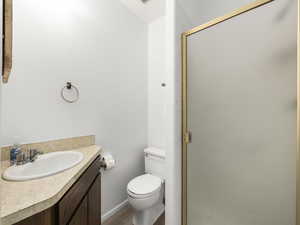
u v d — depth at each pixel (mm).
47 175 788
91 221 1100
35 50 1148
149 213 1538
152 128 2223
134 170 2043
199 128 1140
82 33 1448
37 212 558
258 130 859
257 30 852
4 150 996
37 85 1161
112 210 1721
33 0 1136
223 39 995
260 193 854
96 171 1247
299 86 678
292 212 749
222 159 1014
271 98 810
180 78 1247
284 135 771
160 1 1798
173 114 1200
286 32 755
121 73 1853
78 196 889
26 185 693
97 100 1587
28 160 999
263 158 842
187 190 1222
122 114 1872
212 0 1464
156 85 2182
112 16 1729
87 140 1475
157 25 2160
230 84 968
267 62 820
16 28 1058
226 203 995
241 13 911
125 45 1897
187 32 1186
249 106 890
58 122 1283
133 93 2025
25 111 1102
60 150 1282
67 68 1340
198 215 1149
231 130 968
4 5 547
